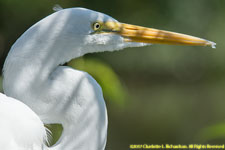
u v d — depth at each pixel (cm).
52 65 369
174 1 1950
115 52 1969
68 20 371
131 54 2059
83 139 376
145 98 1938
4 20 1442
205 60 2178
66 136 379
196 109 1628
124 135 1282
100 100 380
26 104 368
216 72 2245
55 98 368
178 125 1380
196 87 2220
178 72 2209
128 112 1602
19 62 359
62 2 1496
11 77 361
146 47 2077
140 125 1418
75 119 373
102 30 399
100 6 1752
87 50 397
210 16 2034
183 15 1967
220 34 2059
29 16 1491
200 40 424
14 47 364
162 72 2203
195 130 1288
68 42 372
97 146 381
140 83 2203
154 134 1284
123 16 1873
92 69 585
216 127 495
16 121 340
